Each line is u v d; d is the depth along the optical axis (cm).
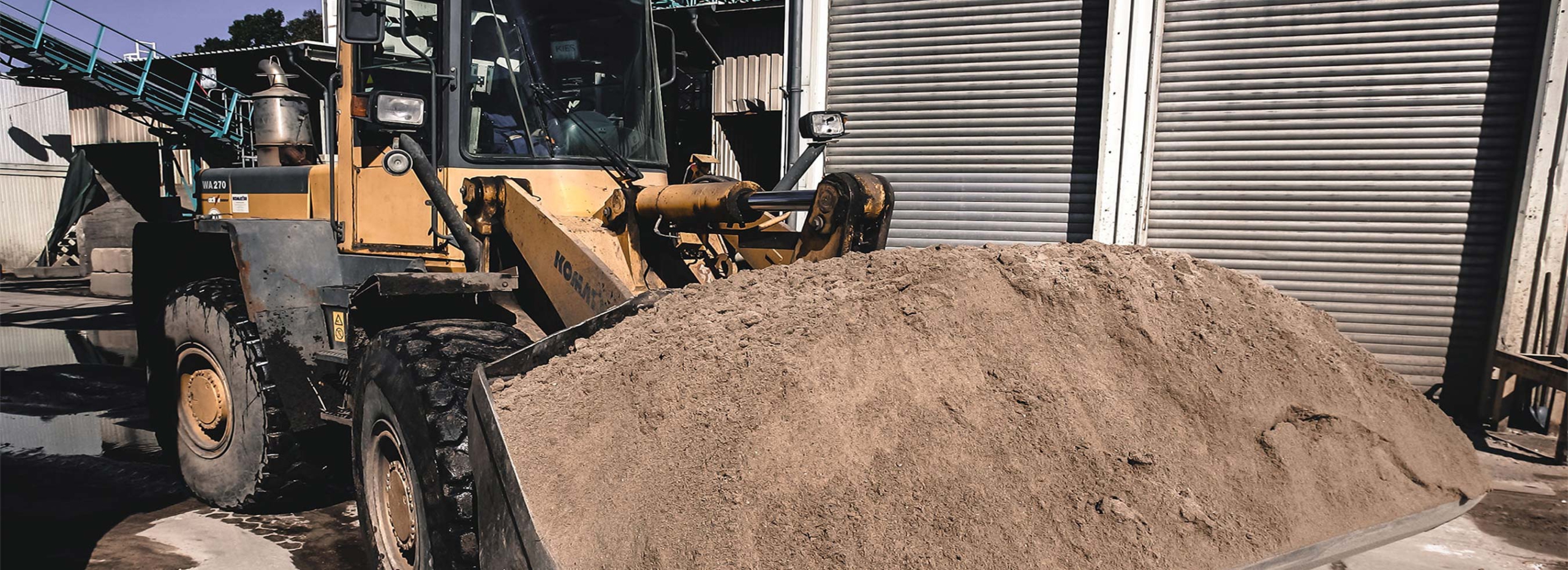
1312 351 283
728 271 358
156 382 469
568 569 210
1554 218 622
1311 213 713
